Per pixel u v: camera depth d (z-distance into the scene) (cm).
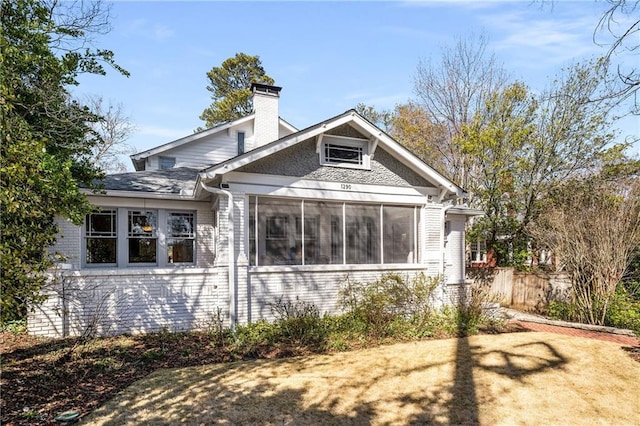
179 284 978
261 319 1000
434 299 1166
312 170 1082
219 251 983
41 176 614
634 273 1277
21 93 833
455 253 1504
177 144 1753
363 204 1156
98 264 1107
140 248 1164
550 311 1323
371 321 995
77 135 967
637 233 1178
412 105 2931
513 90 1938
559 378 685
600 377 697
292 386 634
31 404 538
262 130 1639
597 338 1000
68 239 1032
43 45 827
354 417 530
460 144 2077
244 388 621
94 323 840
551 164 1833
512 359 784
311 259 1082
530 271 1698
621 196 1315
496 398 598
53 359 725
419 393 613
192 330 970
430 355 809
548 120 1844
